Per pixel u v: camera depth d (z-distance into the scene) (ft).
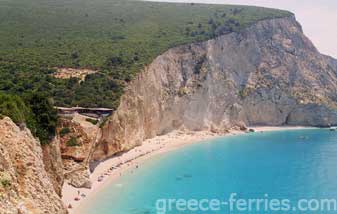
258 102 567.59
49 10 579.89
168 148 400.26
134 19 594.24
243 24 602.44
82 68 395.75
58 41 462.19
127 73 395.34
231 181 286.25
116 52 449.48
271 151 401.08
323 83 638.12
